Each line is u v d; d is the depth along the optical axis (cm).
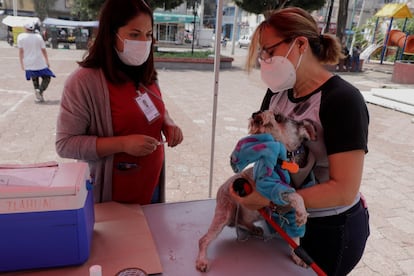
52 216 96
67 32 2305
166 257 115
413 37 1530
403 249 281
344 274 135
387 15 1641
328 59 120
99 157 142
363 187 391
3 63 1198
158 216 141
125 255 110
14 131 494
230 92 906
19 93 736
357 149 105
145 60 149
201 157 447
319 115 112
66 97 139
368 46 2089
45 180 99
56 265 101
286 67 114
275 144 101
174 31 3080
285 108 126
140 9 138
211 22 3597
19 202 94
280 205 106
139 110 149
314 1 1309
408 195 378
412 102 806
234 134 551
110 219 131
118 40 139
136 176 154
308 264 107
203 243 114
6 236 95
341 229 125
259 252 121
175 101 759
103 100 141
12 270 99
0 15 2695
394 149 531
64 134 139
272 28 114
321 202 105
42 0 2788
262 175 102
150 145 139
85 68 140
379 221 321
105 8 138
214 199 158
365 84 1215
